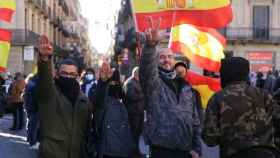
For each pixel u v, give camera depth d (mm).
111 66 6938
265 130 4938
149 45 5934
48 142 5625
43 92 5598
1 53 10141
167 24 7766
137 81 6773
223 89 5059
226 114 4926
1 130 17859
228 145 4930
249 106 4918
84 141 5859
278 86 13180
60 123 5684
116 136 6621
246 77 5098
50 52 5512
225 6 7996
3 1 10039
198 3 7891
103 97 6691
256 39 43594
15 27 38438
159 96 6035
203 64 9172
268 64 43938
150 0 7645
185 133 6000
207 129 5004
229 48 44031
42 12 47812
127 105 6664
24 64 39062
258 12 43688
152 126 6039
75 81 5859
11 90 17922
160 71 6254
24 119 19438
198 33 9062
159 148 6020
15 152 12812
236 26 43625
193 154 6141
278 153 5062
